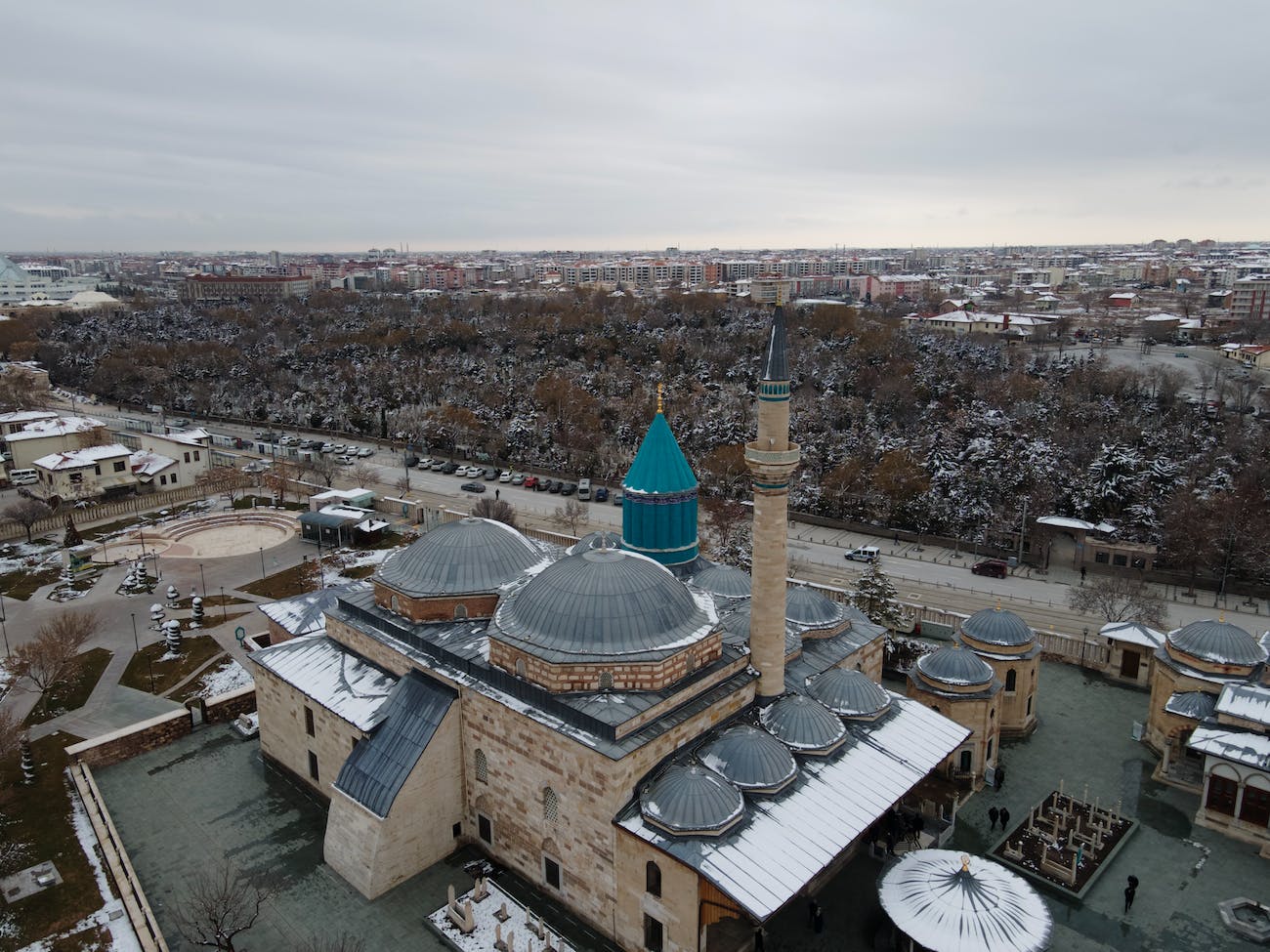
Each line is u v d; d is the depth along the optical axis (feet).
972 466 390.01
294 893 160.45
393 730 169.37
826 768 159.53
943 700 193.47
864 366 577.02
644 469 209.67
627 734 146.20
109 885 162.40
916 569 334.85
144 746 208.74
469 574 188.55
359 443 569.64
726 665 168.35
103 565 339.36
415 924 153.07
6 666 252.21
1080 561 336.49
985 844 173.88
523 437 506.89
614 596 159.02
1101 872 165.17
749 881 130.62
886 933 148.05
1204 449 412.57
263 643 265.95
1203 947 147.02
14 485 442.50
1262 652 200.75
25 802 188.34
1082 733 216.33
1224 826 177.47
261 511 409.28
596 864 147.84
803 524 398.21
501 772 162.30
